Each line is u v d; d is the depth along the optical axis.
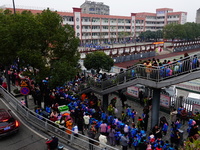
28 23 14.40
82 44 71.62
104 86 16.84
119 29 93.00
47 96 16.89
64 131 11.29
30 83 20.98
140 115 16.81
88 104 16.75
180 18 104.44
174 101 17.03
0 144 10.57
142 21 105.69
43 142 10.77
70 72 14.94
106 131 12.31
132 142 11.43
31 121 13.40
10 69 26.22
